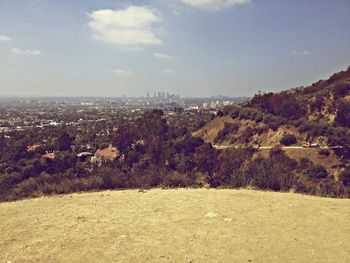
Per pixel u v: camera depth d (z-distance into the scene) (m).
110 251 6.60
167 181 14.57
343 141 33.22
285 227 7.93
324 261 6.08
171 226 8.07
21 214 9.46
